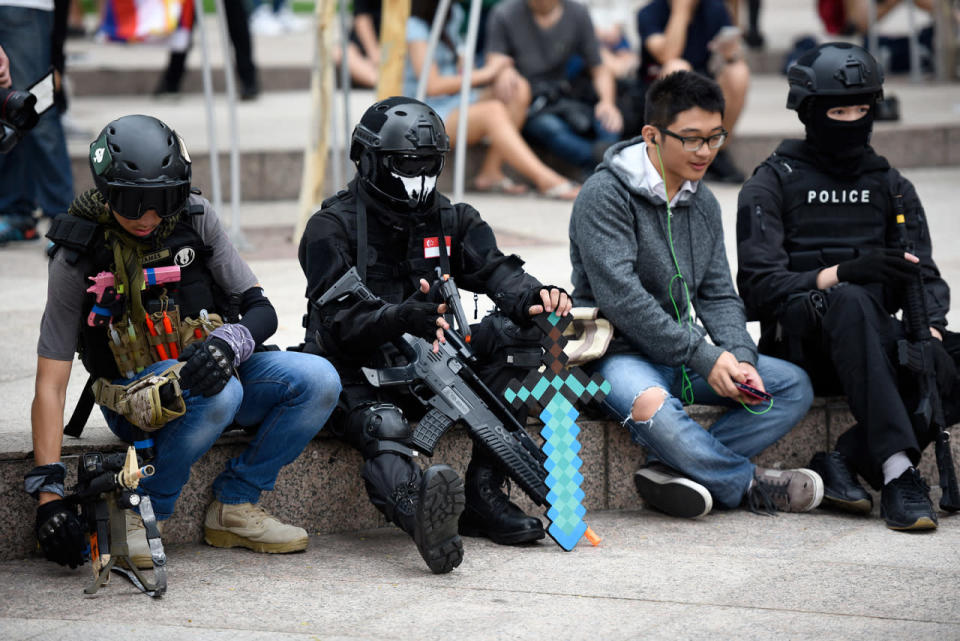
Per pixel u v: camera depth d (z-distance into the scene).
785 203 7.37
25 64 10.54
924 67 23.17
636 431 6.94
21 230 11.79
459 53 14.44
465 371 6.44
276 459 6.26
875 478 7.01
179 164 5.65
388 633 5.29
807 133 7.40
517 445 6.41
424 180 6.29
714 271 7.26
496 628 5.35
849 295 6.89
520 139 14.73
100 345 6.00
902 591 5.80
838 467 7.07
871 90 7.12
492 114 14.66
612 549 6.45
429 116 6.31
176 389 5.67
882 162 7.40
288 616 5.47
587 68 15.02
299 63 22.06
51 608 5.54
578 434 6.84
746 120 17.28
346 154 11.94
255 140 15.40
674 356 6.91
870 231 7.35
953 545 6.49
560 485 6.38
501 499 6.55
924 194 14.59
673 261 7.08
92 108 18.81
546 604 5.64
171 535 6.44
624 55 17.84
